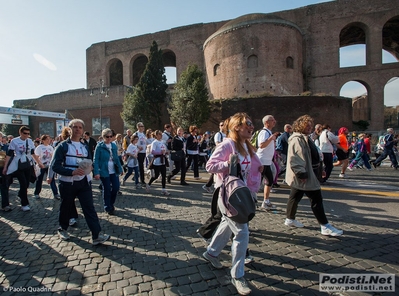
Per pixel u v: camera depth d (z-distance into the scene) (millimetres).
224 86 34906
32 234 4715
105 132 5938
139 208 6281
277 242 4094
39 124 41031
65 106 39469
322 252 3736
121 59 50469
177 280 3078
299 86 35156
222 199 2867
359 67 38031
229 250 3844
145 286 2965
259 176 3621
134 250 3916
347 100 28797
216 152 3197
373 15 37625
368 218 5195
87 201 4191
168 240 4262
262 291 2836
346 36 45062
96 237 4105
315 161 4453
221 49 35281
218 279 3088
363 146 12406
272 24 33219
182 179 9234
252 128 3305
